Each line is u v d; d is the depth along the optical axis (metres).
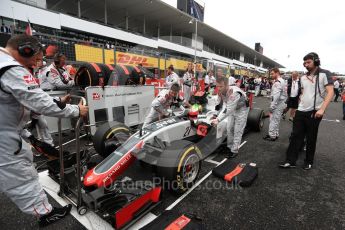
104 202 1.92
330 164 3.57
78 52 5.98
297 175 3.14
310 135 3.21
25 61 1.67
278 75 4.38
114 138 2.99
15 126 1.62
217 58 24.25
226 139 3.97
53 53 4.02
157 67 5.25
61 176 2.23
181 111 3.34
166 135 2.71
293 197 2.56
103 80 3.73
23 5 8.43
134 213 1.98
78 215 2.10
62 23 10.02
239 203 2.41
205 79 9.85
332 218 2.21
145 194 2.06
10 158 1.58
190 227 1.83
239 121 3.45
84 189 2.16
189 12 20.72
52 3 14.93
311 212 2.30
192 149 2.48
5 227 1.97
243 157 3.74
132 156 2.33
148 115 3.46
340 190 2.76
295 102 6.60
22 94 1.50
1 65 1.45
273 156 3.81
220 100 3.95
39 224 1.94
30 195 1.72
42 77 3.84
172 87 3.20
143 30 18.94
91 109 3.52
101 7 15.70
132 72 3.88
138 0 14.45
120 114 3.93
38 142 2.38
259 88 17.00
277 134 4.75
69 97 2.04
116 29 12.85
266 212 2.27
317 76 3.03
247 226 2.05
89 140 4.05
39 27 9.09
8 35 5.43
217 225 2.05
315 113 3.09
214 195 2.54
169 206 2.31
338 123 7.13
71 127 4.39
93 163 2.53
